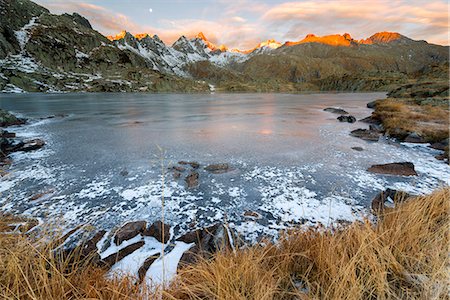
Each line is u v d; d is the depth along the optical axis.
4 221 3.82
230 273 1.85
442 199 3.05
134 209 4.50
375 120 15.85
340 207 4.54
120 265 2.88
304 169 6.75
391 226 2.52
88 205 4.63
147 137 11.31
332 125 14.99
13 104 31.38
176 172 6.42
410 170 6.36
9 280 1.78
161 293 1.81
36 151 8.63
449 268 1.72
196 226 3.94
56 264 2.39
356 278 1.78
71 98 46.69
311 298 1.66
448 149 8.46
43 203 4.68
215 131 12.96
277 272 2.06
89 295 1.85
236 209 4.53
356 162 7.40
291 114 21.61
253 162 7.41
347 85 136.25
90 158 7.80
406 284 1.78
